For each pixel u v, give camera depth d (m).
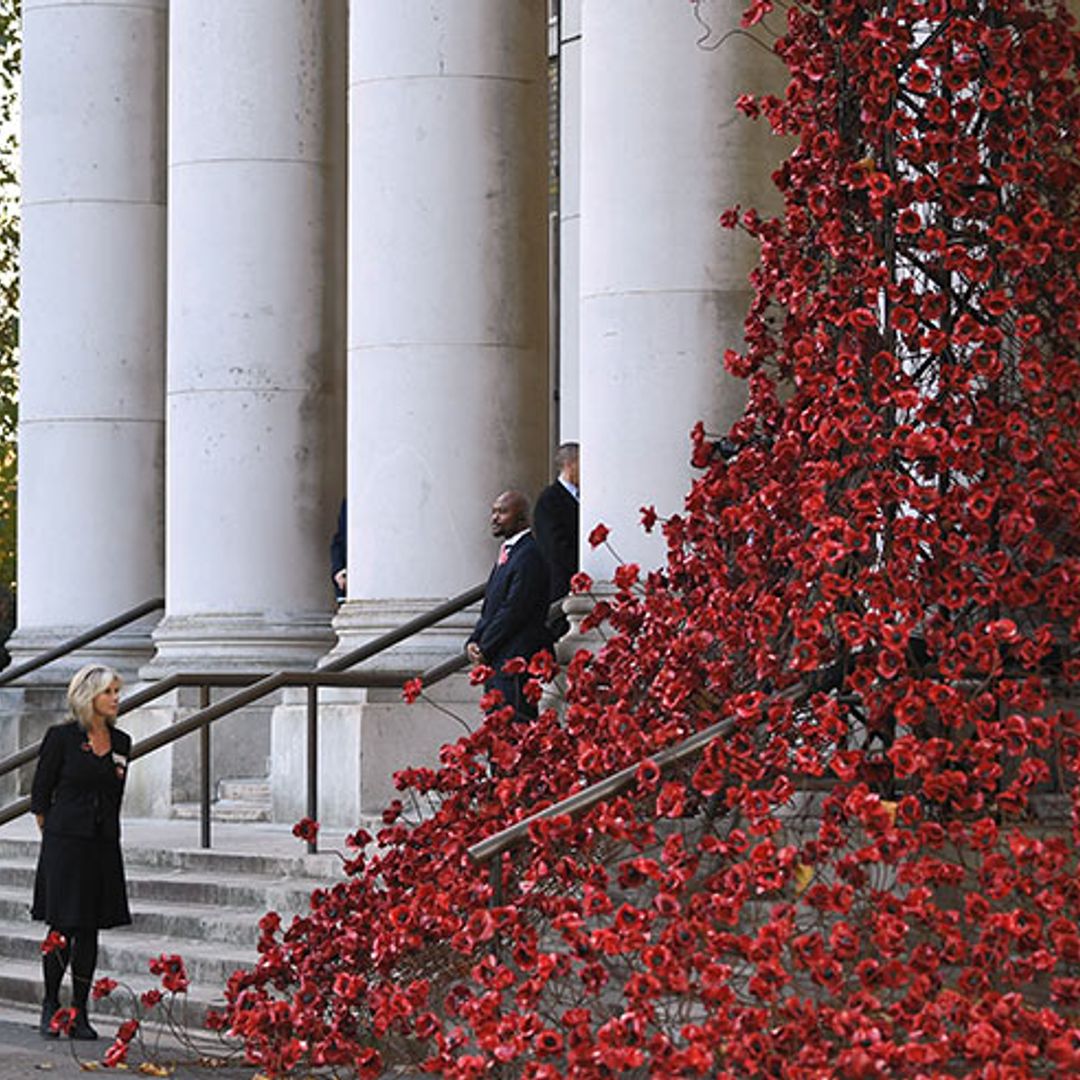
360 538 22.91
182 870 20.81
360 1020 13.52
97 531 28.27
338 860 19.64
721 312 18.64
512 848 12.50
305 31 25.48
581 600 18.70
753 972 11.70
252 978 14.59
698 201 18.67
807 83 13.62
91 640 27.61
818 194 13.38
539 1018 11.35
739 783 12.79
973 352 12.74
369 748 22.00
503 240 22.80
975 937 11.69
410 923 13.11
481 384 22.64
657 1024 11.10
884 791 12.41
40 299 28.58
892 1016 10.58
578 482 20.41
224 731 25.12
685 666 13.48
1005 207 13.12
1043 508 12.80
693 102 18.70
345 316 25.81
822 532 12.39
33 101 28.70
